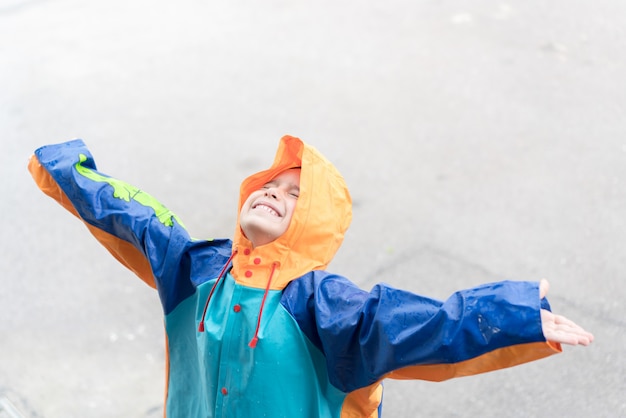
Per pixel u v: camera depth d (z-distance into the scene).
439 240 4.96
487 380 3.89
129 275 4.93
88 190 2.76
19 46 8.43
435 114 6.48
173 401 2.74
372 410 2.48
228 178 5.85
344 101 6.82
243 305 2.40
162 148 6.31
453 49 7.52
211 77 7.47
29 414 3.86
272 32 8.33
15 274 4.99
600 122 6.18
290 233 2.43
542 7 8.27
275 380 2.33
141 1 9.58
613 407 3.68
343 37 8.05
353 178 5.70
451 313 1.97
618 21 7.84
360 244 4.98
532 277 4.58
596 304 4.32
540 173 5.59
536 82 6.84
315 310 2.32
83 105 7.10
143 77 7.57
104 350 4.28
